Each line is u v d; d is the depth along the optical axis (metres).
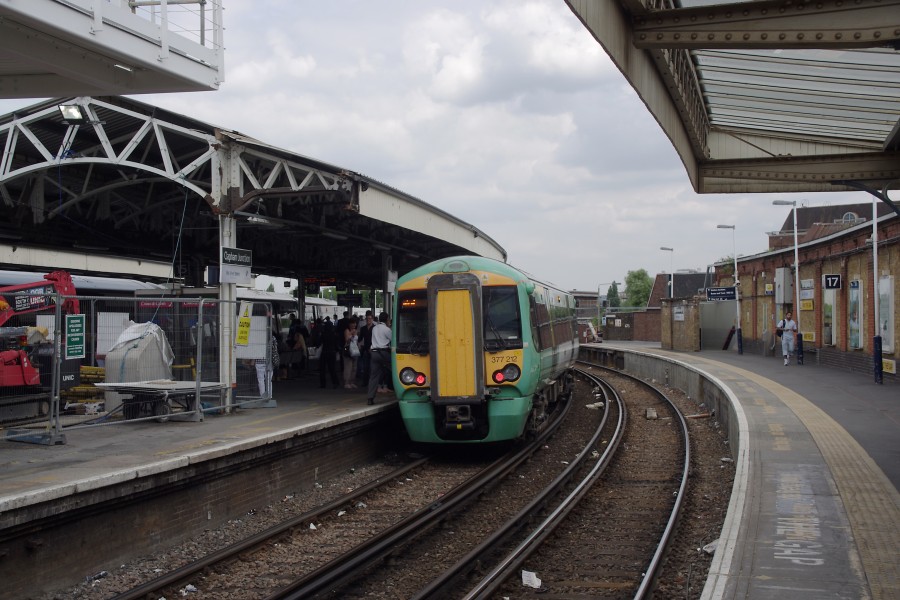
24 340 12.84
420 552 8.65
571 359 22.84
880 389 19.73
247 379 14.76
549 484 12.05
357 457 13.75
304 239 21.77
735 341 43.09
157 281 35.44
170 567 8.00
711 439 16.78
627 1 7.38
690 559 8.11
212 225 18.72
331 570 7.70
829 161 14.01
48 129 13.93
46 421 11.52
